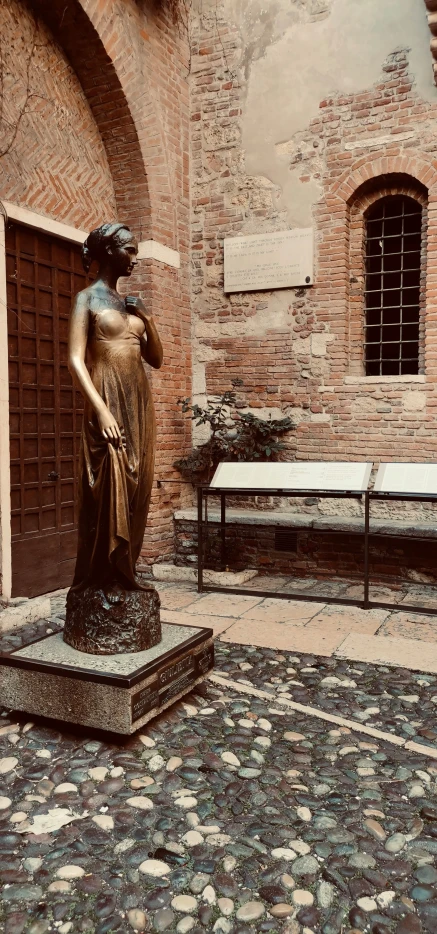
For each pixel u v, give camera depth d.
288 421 7.04
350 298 6.98
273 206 7.11
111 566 3.37
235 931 2.03
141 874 2.28
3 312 5.23
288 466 5.83
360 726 3.36
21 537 5.64
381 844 2.44
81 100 6.31
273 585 6.37
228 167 7.31
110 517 3.27
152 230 6.78
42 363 5.83
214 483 5.95
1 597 5.32
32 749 3.13
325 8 6.75
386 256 6.96
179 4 7.13
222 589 6.07
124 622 3.41
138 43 6.44
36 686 3.27
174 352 7.25
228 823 2.56
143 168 6.63
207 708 3.59
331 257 6.86
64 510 6.15
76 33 5.86
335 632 4.88
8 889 2.20
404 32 6.42
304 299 7.02
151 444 3.49
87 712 3.13
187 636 3.71
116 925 2.05
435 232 6.34
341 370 6.88
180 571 6.64
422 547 6.12
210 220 7.45
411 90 6.41
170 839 2.46
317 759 3.05
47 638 3.68
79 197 6.29
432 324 6.39
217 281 7.45
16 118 5.49
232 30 7.21
